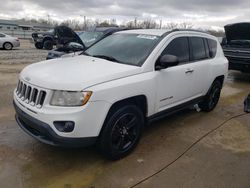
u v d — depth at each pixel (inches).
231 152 160.7
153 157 149.3
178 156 152.0
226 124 206.4
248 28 349.1
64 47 296.4
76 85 121.4
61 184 122.3
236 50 359.3
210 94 227.5
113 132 137.0
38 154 146.6
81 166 137.4
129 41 175.5
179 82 175.5
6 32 1531.7
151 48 160.4
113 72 136.2
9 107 219.0
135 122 148.6
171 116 217.8
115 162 142.6
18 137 164.9
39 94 126.3
